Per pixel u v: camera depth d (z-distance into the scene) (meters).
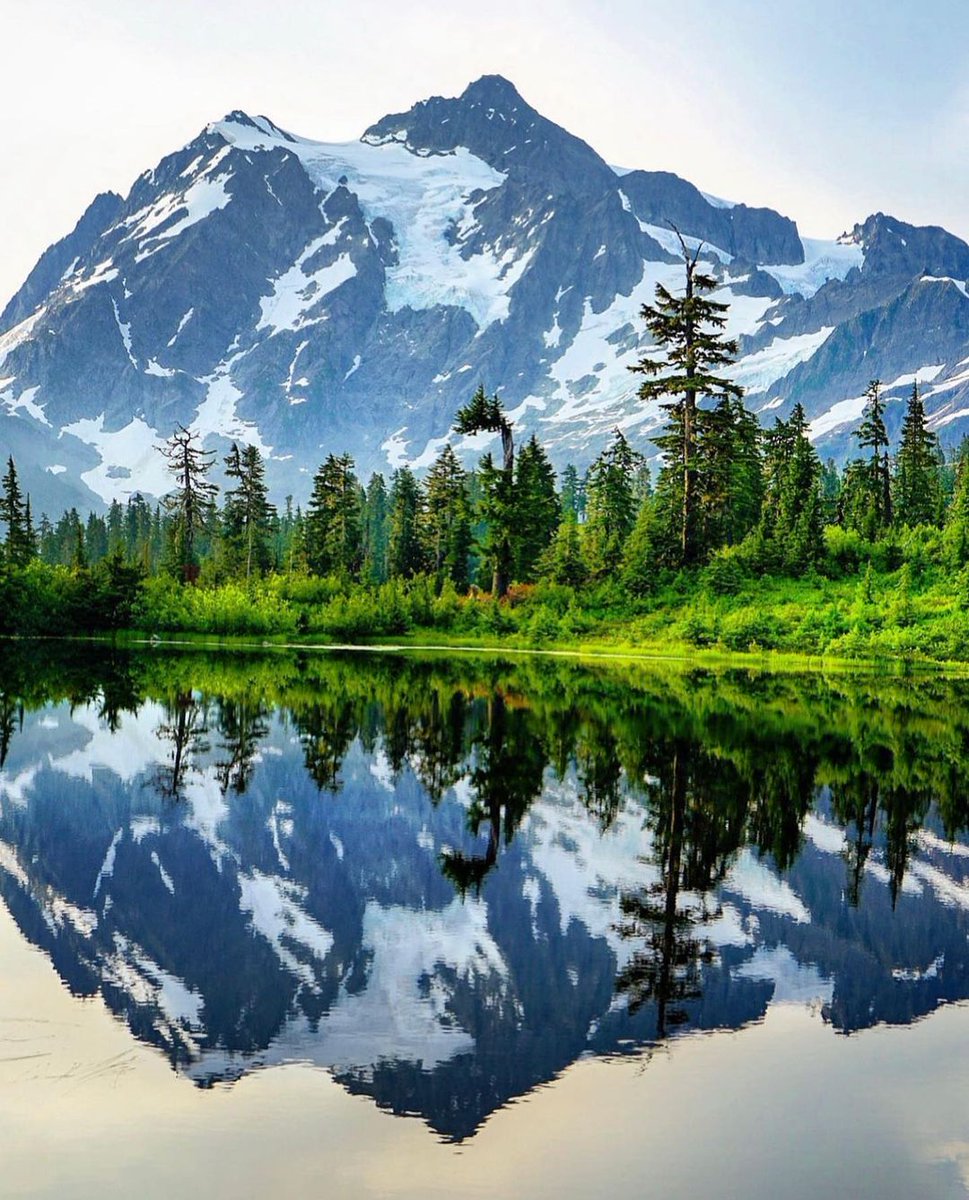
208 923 14.17
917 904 15.79
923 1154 8.93
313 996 11.89
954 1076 10.38
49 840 18.20
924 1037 11.27
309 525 110.50
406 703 38.50
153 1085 9.80
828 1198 8.27
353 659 62.25
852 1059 10.72
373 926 14.20
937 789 24.17
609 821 20.50
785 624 65.81
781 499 86.25
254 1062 10.30
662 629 69.88
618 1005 11.89
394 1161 8.63
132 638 80.00
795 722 34.84
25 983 12.03
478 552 90.12
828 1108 9.71
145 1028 10.93
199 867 16.75
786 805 22.25
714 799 22.66
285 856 17.53
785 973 12.98
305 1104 9.55
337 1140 8.98
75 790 22.33
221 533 119.69
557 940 13.88
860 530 85.50
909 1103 9.83
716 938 14.13
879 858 18.30
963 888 16.66
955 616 63.00
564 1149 8.92
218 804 21.23
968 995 12.46
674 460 80.44
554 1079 10.13
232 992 11.89
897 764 27.23
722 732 32.12
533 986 12.32
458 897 15.54
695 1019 11.55
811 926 14.71
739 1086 10.07
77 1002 11.54
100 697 39.03
